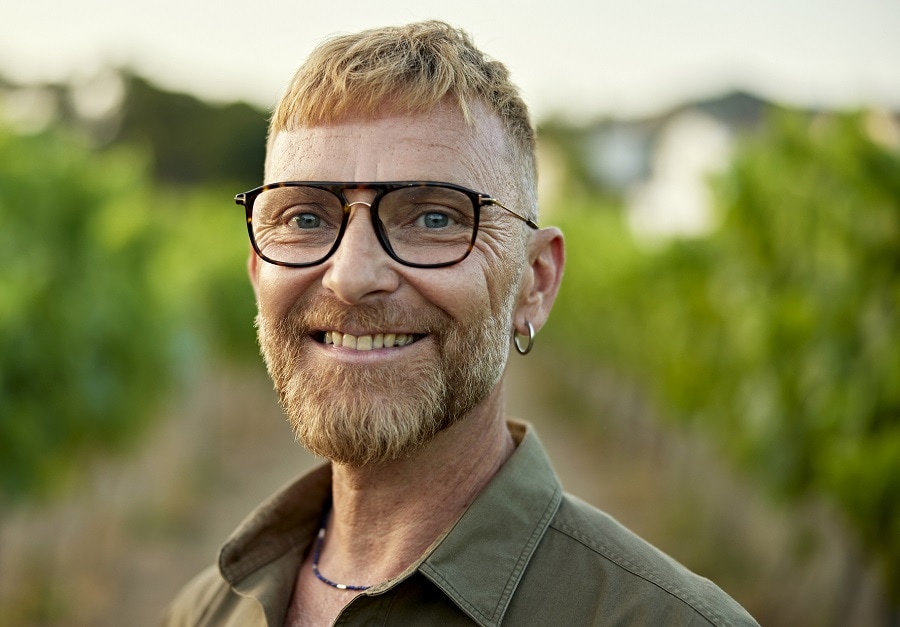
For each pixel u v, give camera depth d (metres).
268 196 1.69
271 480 11.25
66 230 6.47
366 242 1.58
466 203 1.61
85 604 6.75
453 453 1.73
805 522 5.82
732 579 7.09
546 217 22.19
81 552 7.38
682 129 41.22
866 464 4.38
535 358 23.06
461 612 1.58
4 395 5.16
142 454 8.63
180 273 9.73
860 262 4.86
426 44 1.66
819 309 5.16
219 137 43.44
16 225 6.04
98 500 7.83
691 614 1.50
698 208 7.71
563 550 1.64
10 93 7.99
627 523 8.97
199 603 2.06
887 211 4.72
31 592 6.47
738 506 7.39
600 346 13.85
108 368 6.94
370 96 1.60
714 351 7.04
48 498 6.00
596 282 14.25
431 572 1.58
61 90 34.66
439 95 1.61
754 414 5.66
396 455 1.61
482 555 1.61
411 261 1.59
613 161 44.28
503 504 1.67
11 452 5.29
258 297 2.04
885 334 4.68
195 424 10.99
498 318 1.69
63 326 5.96
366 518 1.79
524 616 1.57
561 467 11.63
